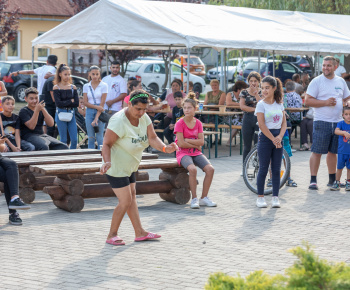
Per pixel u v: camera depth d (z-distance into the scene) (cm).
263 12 1670
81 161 856
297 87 1731
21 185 832
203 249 611
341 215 775
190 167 816
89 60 3194
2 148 895
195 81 3103
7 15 2180
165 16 1356
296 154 1398
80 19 1377
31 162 818
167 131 1348
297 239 653
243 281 330
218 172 1124
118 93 1302
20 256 585
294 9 2248
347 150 937
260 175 818
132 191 636
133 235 667
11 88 2622
